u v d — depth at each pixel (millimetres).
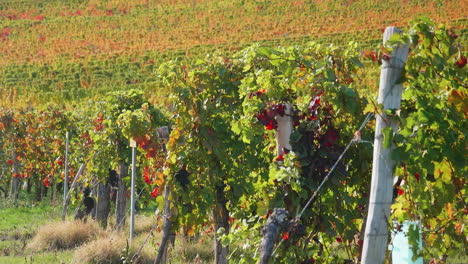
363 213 18703
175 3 179000
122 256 28875
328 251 18875
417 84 15188
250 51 19125
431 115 15234
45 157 64750
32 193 74250
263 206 17438
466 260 22641
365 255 13336
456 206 17266
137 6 179500
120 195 40156
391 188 13539
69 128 64000
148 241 32625
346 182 18344
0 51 151250
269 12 163000
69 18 173375
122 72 133250
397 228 15750
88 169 41938
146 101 41344
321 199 17875
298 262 17047
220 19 164500
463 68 15219
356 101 17250
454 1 146000
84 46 153125
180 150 25250
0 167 68500
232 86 25250
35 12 178750
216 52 26391
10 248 35125
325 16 155250
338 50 18344
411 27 14594
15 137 65750
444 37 14914
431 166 15523
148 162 39938
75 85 127375
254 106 18266
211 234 34281
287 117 17438
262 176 25500
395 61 13461
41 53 149250
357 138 15266
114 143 40750
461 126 16188
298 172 16875
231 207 25750
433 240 17656
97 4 182875
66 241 35438
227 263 25016
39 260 31062
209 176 25438
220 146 25125
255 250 17562
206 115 25234
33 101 118188
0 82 130375
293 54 17984
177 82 25500
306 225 17656
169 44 151625
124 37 159000
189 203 25484
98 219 42125
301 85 17609
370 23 146875
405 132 15391
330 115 17656
